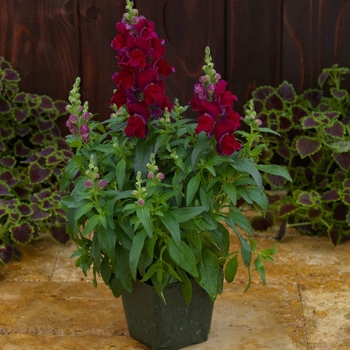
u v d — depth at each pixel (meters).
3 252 3.46
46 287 3.34
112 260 2.61
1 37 4.07
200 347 2.86
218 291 2.77
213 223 2.60
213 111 2.45
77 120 2.64
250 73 4.12
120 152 2.65
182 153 2.63
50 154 3.85
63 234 3.64
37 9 4.03
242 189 2.61
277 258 3.58
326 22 4.03
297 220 3.83
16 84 4.03
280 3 4.00
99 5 4.01
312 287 3.30
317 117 3.77
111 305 3.18
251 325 3.01
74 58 4.11
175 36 4.07
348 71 3.90
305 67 4.11
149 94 2.49
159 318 2.74
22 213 3.52
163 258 2.66
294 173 4.01
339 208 3.69
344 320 3.04
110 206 2.55
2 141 3.96
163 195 2.53
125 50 2.52
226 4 4.01
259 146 2.67
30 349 2.88
